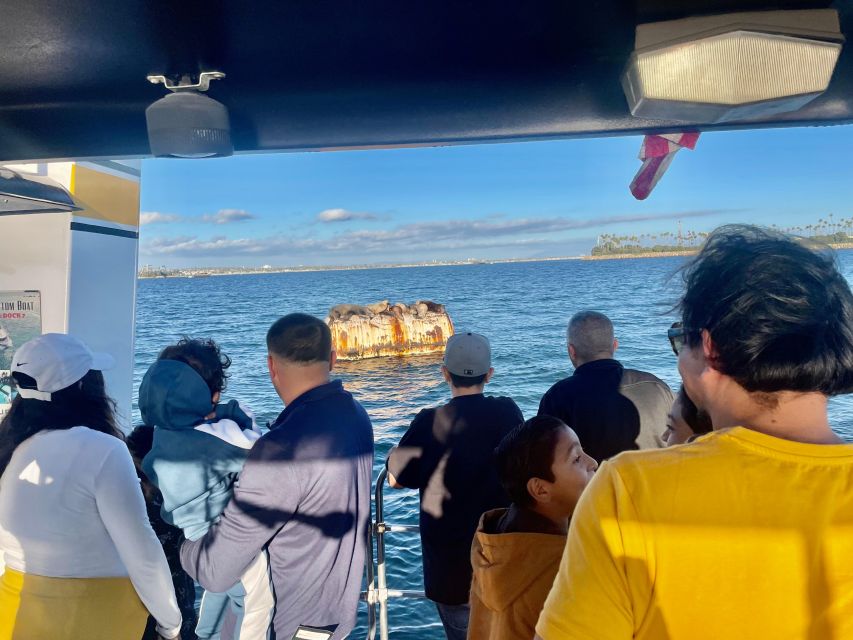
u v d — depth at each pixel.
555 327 42.38
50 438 2.08
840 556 0.86
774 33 1.32
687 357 1.08
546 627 0.96
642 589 0.91
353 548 2.31
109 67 1.66
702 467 0.93
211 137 1.67
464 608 2.79
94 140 1.84
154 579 2.13
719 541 0.88
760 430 0.96
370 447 2.44
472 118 1.78
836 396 0.96
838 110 1.64
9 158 1.85
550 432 1.64
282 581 2.19
